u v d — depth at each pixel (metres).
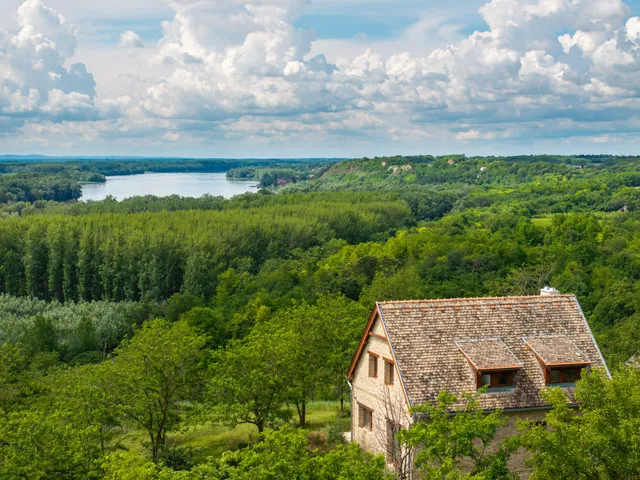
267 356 43.00
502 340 34.28
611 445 22.09
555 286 88.38
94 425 34.94
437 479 21.80
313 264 120.69
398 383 33.03
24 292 127.44
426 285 92.56
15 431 30.39
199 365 45.75
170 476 24.94
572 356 32.81
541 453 23.47
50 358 72.75
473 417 24.27
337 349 49.56
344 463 23.09
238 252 135.50
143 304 101.69
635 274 100.88
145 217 148.62
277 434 24.91
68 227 128.38
